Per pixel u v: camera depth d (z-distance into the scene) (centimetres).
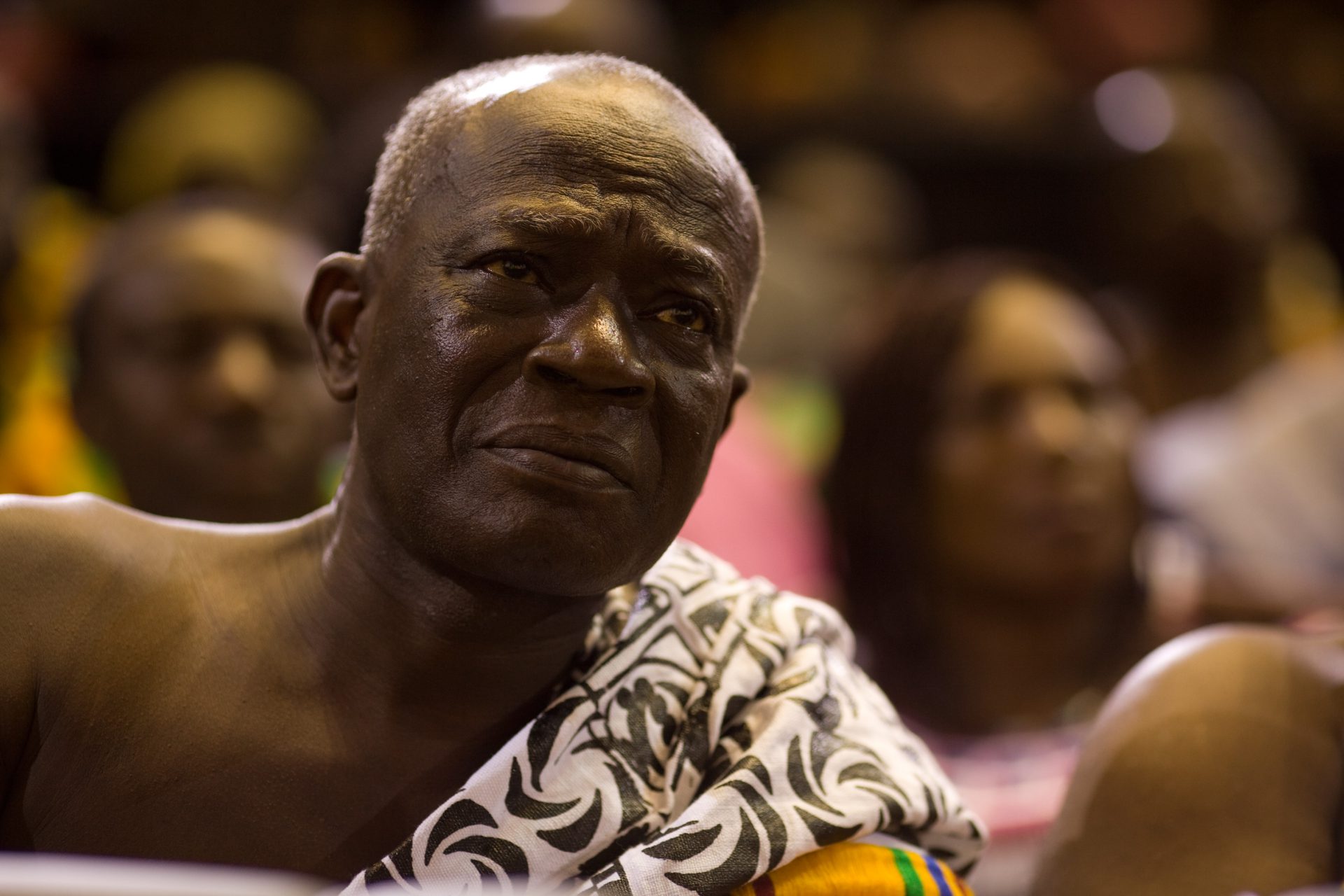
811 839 427
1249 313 1248
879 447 891
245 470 770
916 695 877
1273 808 503
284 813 427
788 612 484
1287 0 1858
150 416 775
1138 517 889
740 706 454
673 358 419
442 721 441
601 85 429
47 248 1179
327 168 1138
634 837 425
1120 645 883
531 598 423
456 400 404
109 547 446
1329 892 446
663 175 416
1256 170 1283
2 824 425
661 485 419
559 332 401
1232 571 1030
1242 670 532
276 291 793
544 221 403
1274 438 1126
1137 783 516
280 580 455
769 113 1688
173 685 432
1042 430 849
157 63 1545
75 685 426
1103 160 1541
